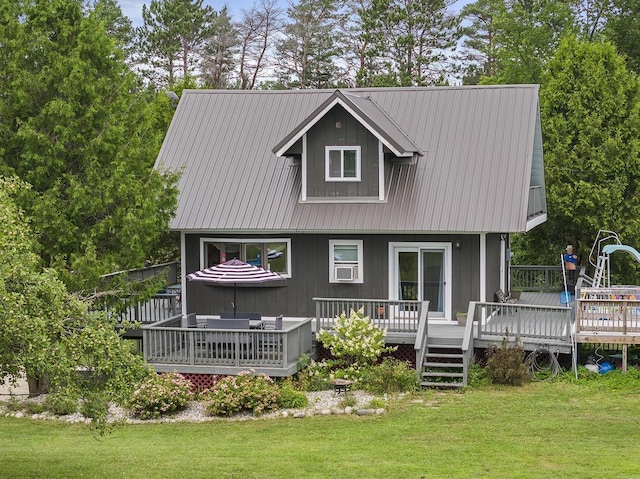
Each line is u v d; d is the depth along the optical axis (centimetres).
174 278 3130
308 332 2392
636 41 4591
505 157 2644
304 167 2658
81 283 2166
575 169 3434
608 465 1545
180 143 2916
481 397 2122
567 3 4662
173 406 2092
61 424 2056
